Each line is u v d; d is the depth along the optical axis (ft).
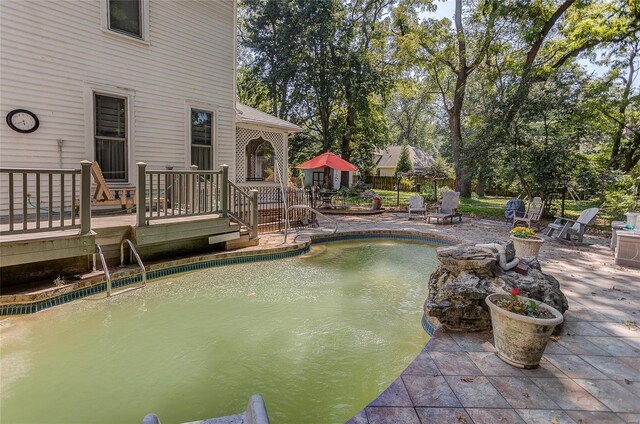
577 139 39.37
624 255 20.47
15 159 20.74
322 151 65.82
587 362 9.89
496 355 10.26
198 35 29.04
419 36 56.08
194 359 11.43
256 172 46.06
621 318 13.01
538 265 13.99
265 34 65.41
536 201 34.12
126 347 12.09
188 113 28.76
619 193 35.47
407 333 13.35
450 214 37.40
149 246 19.58
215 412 8.98
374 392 9.76
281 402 9.35
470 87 59.00
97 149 23.99
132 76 25.21
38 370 10.61
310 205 35.47
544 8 43.75
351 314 15.12
